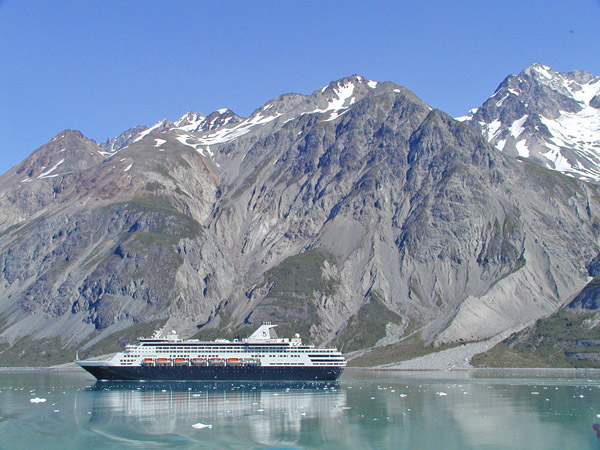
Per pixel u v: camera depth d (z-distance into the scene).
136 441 147.62
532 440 144.38
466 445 140.75
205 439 148.75
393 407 186.62
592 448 137.62
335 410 182.50
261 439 148.38
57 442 147.50
